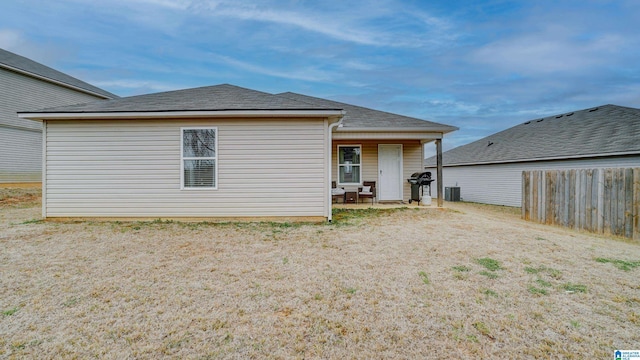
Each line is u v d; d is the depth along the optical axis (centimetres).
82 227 688
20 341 250
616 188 637
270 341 252
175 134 766
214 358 231
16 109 1516
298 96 1393
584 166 1120
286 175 770
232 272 405
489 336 256
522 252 491
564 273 394
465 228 690
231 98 864
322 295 335
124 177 764
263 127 769
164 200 767
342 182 1177
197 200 767
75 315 292
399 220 796
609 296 327
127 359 229
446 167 2016
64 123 764
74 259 457
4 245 534
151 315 293
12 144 1502
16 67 1495
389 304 313
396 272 402
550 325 271
